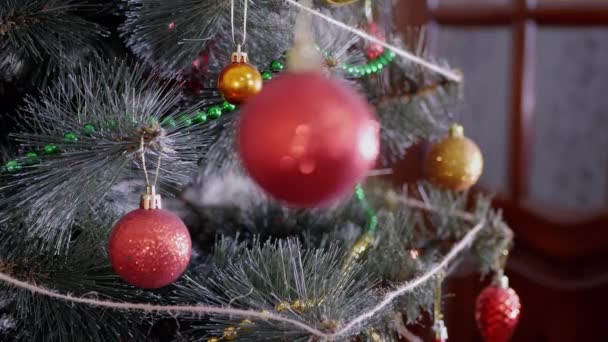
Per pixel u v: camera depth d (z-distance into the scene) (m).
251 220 0.99
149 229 0.73
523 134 1.26
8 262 0.79
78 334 0.82
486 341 0.98
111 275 0.82
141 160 0.79
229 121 0.87
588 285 1.26
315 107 0.62
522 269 1.29
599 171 1.26
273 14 0.84
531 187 1.29
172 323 0.87
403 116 0.98
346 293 0.82
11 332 0.83
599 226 1.25
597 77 1.25
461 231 1.00
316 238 0.96
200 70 0.86
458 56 1.26
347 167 0.62
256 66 0.86
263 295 0.80
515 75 1.25
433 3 1.24
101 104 0.82
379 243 0.93
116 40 0.89
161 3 0.81
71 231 0.84
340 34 0.88
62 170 0.78
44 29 0.83
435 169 0.96
